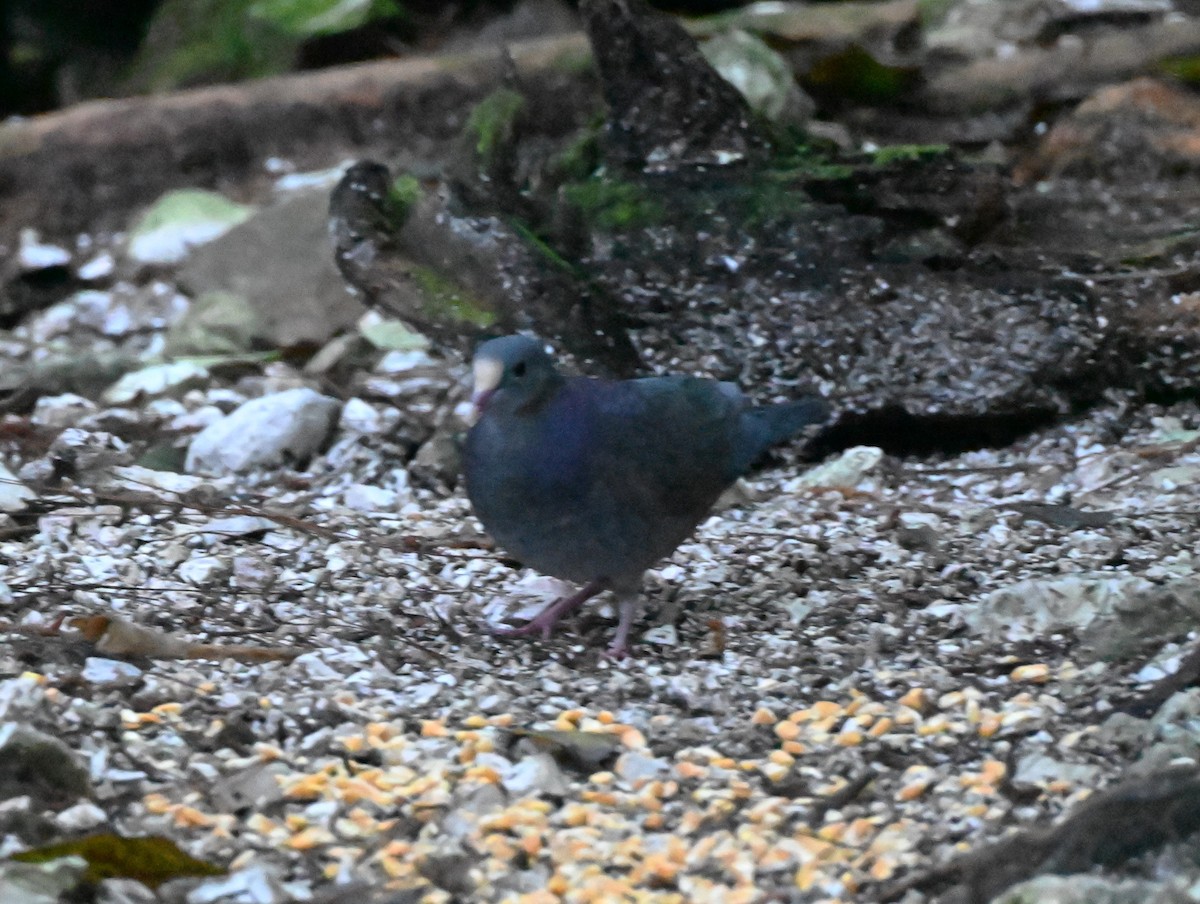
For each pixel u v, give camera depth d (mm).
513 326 12172
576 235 12781
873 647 8352
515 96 13438
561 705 7789
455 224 12477
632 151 12977
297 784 6750
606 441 7754
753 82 17109
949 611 8781
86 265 17172
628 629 8422
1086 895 5754
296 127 18859
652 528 8039
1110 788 6625
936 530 10133
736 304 12328
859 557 9664
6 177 18219
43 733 6609
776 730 7461
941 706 7641
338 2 21500
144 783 6703
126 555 9375
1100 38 17938
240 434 11750
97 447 11648
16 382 13508
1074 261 12734
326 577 9266
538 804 6730
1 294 16531
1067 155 16469
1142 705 7371
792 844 6449
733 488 10852
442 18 21641
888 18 18891
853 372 12031
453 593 9219
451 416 12266
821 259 12391
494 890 6156
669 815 6766
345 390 13312
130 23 24875
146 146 18531
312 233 15297
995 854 6102
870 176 12734
